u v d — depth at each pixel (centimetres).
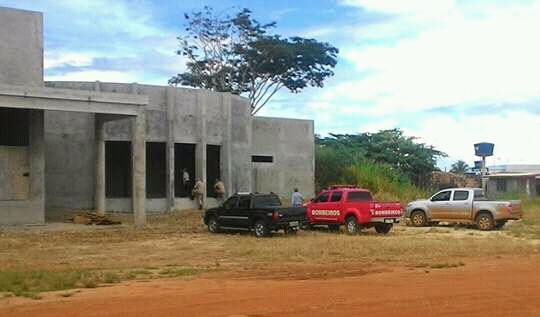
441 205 3020
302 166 4444
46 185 3294
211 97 3678
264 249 2002
